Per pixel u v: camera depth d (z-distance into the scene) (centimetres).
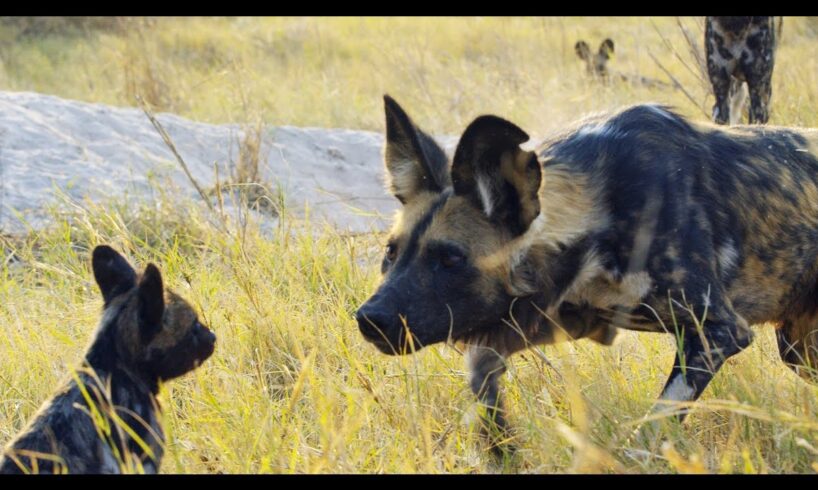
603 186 586
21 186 1034
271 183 1118
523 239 564
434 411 612
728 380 614
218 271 828
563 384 609
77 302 797
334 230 943
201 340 538
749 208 604
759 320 636
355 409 593
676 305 579
